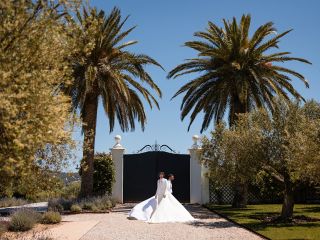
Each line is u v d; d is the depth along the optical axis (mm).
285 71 21219
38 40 7262
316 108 14047
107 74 20766
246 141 13922
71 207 17891
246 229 12719
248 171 14211
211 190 22344
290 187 14273
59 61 7953
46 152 8828
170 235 11547
